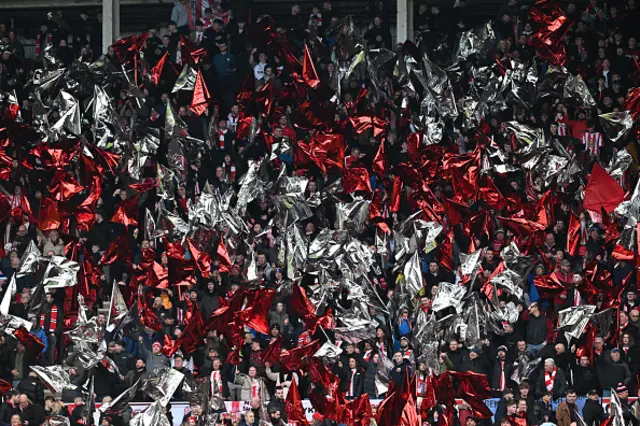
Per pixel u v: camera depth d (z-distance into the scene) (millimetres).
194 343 88875
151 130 105375
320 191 103625
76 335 88375
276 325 91062
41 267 94312
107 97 104688
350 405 82938
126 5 126250
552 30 108812
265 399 87938
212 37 114875
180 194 102938
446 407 84438
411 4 117500
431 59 113250
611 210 97938
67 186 101250
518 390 84188
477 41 111875
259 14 121188
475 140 106062
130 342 91188
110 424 83938
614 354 87438
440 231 98000
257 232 99688
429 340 88812
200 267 94562
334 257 95125
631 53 114750
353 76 109188
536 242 97062
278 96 108875
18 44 119500
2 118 113375
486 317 89812
